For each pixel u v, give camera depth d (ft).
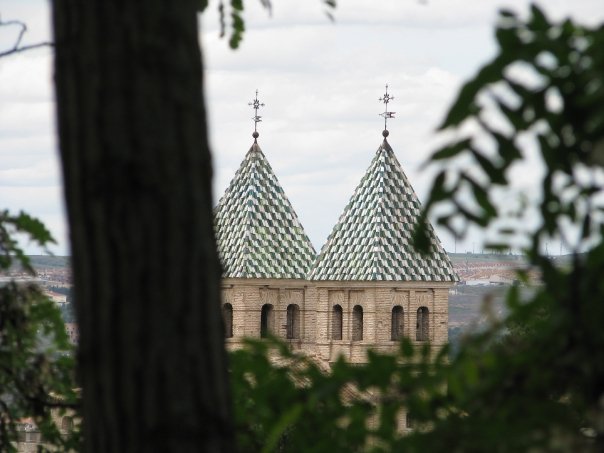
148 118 66.33
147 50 66.54
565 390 68.74
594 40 64.23
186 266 66.74
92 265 66.90
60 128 68.13
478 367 68.39
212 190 68.64
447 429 68.28
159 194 66.28
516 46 64.34
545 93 64.03
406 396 71.05
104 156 66.23
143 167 66.18
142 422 66.49
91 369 67.56
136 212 66.18
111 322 66.59
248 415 81.05
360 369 71.92
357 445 73.26
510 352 68.74
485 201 64.95
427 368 71.36
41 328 109.50
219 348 68.13
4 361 107.14
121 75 66.44
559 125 64.59
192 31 68.18
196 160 67.41
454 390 67.77
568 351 67.41
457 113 63.72
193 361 66.90
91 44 66.69
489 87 63.82
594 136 63.93
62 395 109.70
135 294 66.28
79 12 67.05
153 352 66.33
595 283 68.03
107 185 66.23
